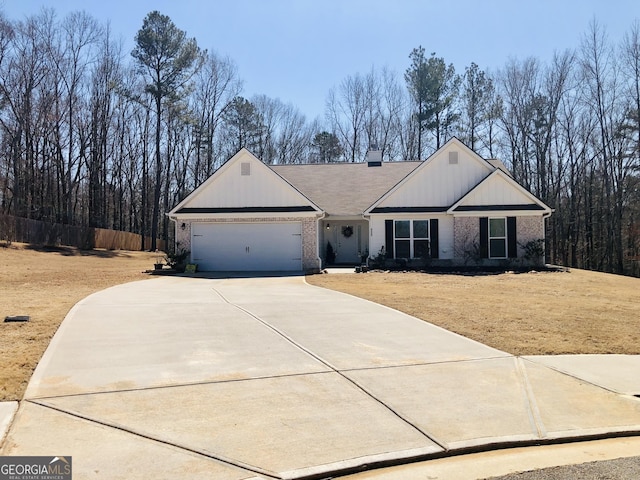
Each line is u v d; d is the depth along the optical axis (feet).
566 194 130.00
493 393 19.26
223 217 74.28
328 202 83.92
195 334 27.73
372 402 18.02
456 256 74.02
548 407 18.07
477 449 14.87
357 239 87.45
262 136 175.63
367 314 34.37
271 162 177.68
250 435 15.14
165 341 26.02
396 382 20.22
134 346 24.89
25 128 119.96
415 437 15.31
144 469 12.92
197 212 74.38
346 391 19.07
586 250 127.03
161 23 135.23
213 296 43.24
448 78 151.12
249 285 53.88
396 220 75.77
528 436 15.67
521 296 46.19
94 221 136.36
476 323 31.96
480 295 46.16
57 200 131.13
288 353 24.08
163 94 137.39
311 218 74.02
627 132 116.26
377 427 15.94
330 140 169.99
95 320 30.83
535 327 31.09
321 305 38.14
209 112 159.43
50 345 24.40
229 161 75.20
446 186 75.66
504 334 28.96
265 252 74.33
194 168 163.12
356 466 13.50
